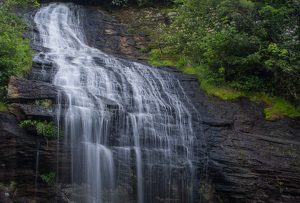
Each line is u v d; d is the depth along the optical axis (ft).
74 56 44.98
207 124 40.50
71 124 34.53
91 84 40.45
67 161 33.73
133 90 41.39
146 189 36.06
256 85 46.14
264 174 37.81
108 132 36.14
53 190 32.94
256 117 43.06
